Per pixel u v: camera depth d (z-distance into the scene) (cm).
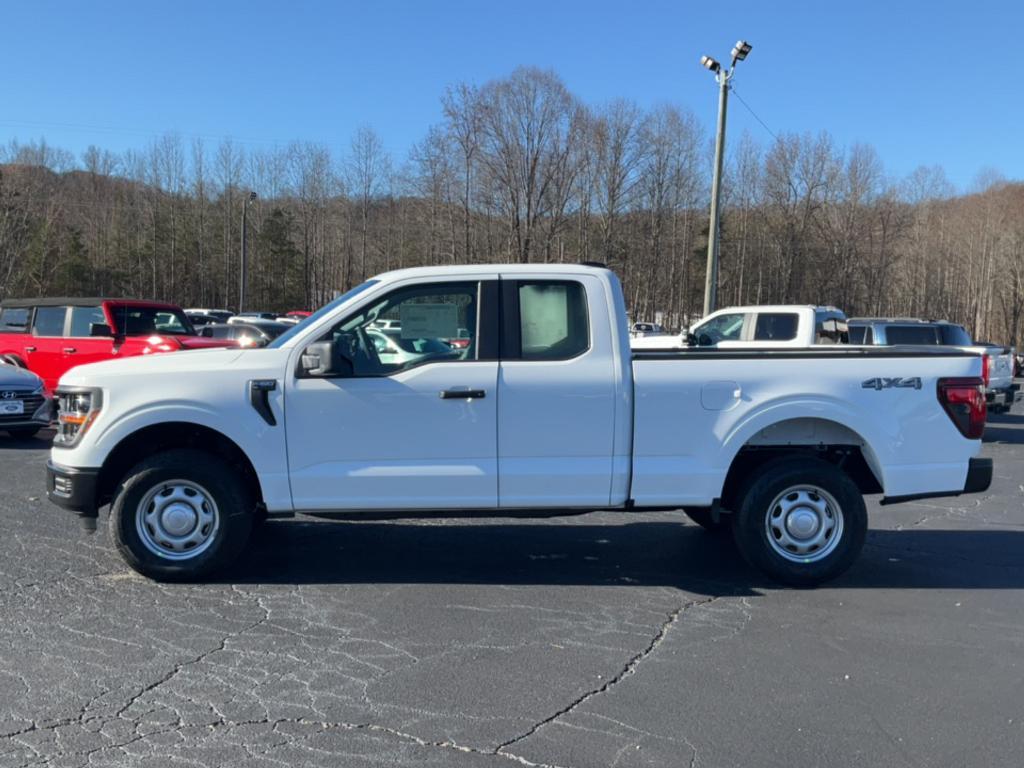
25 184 6419
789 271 6725
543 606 516
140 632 460
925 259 7969
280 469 528
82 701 375
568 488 536
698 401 539
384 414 527
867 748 344
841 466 594
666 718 368
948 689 403
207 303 7369
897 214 6988
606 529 718
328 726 355
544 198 5262
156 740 340
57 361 1346
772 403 541
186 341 1308
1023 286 7256
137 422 523
